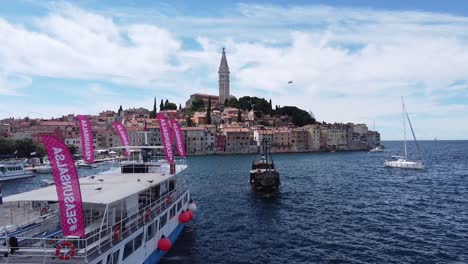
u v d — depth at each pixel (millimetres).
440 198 68438
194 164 160750
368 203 63750
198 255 35312
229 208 59219
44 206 27672
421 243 39562
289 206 60906
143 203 32031
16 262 19250
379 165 150500
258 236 42594
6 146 136250
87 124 35188
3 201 22562
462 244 39062
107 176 34875
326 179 101312
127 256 25000
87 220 25922
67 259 19672
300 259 34875
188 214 40188
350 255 35938
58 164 19203
